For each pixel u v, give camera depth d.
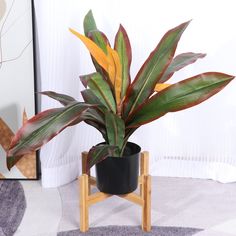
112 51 1.34
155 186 2.00
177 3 1.85
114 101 1.53
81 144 2.05
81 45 1.90
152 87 1.45
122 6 1.86
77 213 1.75
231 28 1.86
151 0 1.84
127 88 1.52
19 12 1.87
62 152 1.97
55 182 1.99
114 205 1.81
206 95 1.35
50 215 1.73
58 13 1.78
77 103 1.40
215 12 1.84
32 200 1.86
